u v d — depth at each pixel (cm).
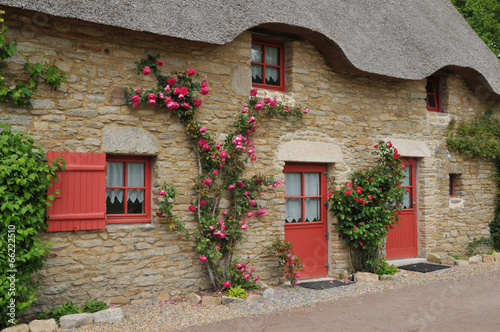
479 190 862
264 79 643
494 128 868
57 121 471
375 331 414
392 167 710
